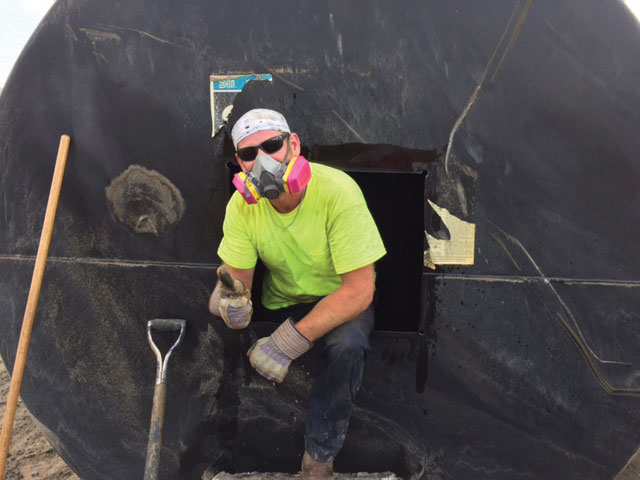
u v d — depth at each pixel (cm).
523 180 186
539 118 183
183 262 202
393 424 204
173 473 215
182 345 207
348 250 166
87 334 209
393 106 186
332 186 167
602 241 188
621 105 179
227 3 186
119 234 203
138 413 212
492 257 192
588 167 184
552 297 192
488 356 197
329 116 189
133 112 195
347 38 184
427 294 196
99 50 192
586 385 195
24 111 200
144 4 188
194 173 196
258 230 175
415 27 181
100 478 220
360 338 176
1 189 206
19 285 209
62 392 215
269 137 157
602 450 198
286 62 187
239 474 204
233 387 207
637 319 190
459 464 205
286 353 169
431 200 191
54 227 205
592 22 176
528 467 203
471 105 184
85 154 199
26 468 283
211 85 190
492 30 179
